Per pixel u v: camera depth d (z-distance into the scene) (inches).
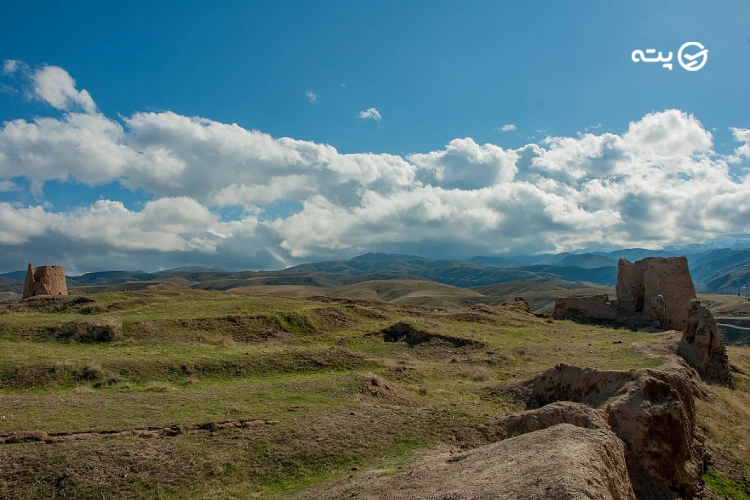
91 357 1366.9
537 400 1165.1
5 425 876.0
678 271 2262.6
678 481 891.4
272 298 2487.7
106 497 717.9
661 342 1718.8
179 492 741.3
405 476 674.2
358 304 2635.3
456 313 2541.8
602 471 565.3
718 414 1243.8
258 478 785.6
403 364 1551.4
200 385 1257.4
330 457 835.4
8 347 1413.6
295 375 1379.2
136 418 938.7
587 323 2461.9
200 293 2551.7
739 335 3878.0
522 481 529.7
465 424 944.9
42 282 2374.5
